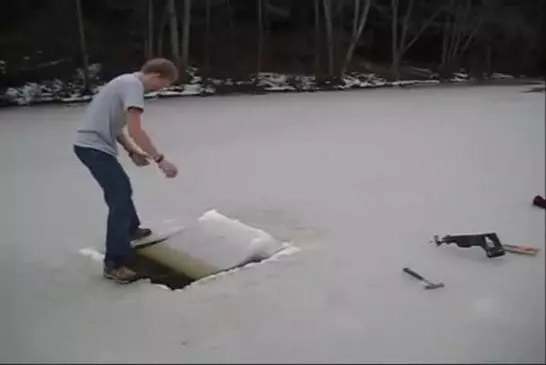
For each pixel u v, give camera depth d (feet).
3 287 11.79
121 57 60.54
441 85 66.59
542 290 11.50
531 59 72.49
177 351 9.43
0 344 9.62
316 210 16.97
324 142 29.04
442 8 73.92
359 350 9.48
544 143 27.78
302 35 71.15
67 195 18.58
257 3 69.15
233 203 17.63
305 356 9.29
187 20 60.39
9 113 42.47
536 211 16.75
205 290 11.64
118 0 61.05
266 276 12.29
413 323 10.35
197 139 29.99
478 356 9.27
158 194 18.48
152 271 12.72
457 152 26.03
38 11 57.31
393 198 18.26
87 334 9.96
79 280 12.13
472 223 15.70
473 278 12.15
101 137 11.53
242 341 9.74
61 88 53.52
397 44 75.72
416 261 13.05
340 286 11.81
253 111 43.45
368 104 48.11
